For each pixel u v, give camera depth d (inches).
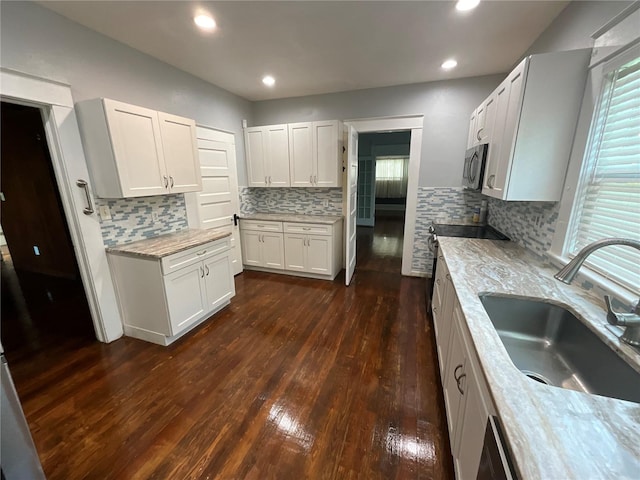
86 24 81.0
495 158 81.0
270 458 55.6
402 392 72.1
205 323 107.3
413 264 153.9
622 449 23.4
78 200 83.5
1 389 30.8
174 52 99.5
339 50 97.8
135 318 95.7
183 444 58.4
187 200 123.6
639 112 46.4
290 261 154.3
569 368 46.8
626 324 36.1
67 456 56.0
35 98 71.6
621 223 49.7
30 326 104.0
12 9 66.9
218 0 69.6
